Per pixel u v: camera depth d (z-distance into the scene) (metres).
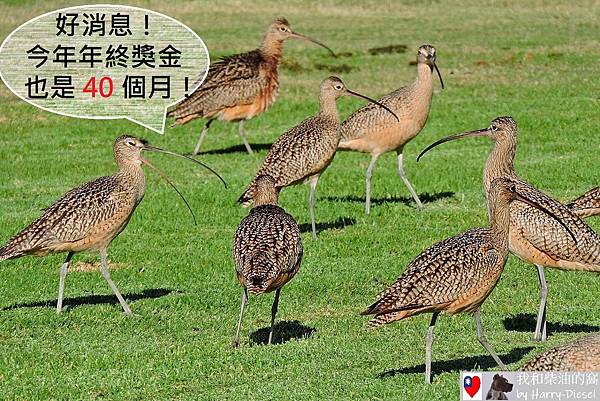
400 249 16.98
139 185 14.45
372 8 43.22
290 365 11.99
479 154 23.59
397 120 19.38
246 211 19.53
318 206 19.73
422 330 13.18
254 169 23.09
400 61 34.00
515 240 12.90
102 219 13.97
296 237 12.38
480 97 28.97
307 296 14.73
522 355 12.11
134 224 18.66
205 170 23.03
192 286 15.50
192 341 12.99
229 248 17.31
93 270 16.39
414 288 10.66
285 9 43.22
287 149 17.77
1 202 20.50
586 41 35.97
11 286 15.47
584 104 27.64
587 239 12.70
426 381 11.12
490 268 10.95
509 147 14.07
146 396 11.27
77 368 12.12
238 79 24.62
